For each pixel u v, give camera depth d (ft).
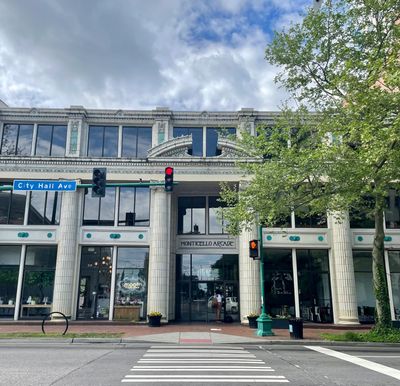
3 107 85.81
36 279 78.59
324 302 78.18
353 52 55.72
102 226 80.43
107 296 78.59
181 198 88.58
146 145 85.76
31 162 80.33
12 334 55.06
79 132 83.97
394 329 54.54
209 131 86.69
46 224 80.28
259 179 57.62
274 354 41.91
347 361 37.24
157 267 76.33
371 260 80.28
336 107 58.85
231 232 61.11
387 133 43.14
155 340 51.75
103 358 37.01
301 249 80.43
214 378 28.09
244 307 75.31
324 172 54.34
